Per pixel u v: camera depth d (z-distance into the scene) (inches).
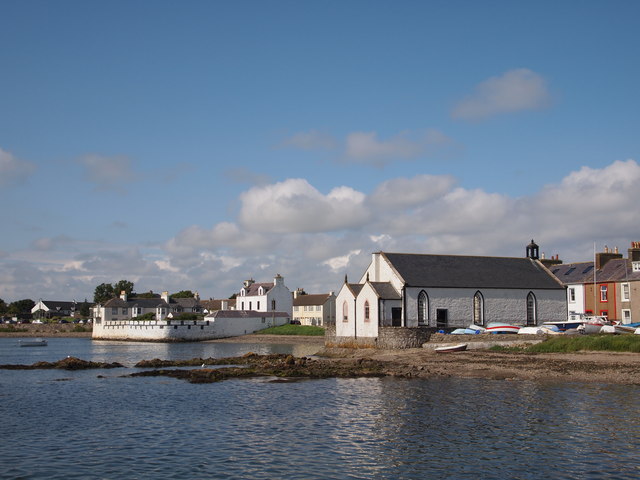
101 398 1593.3
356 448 1035.3
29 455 1008.9
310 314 5935.0
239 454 1008.2
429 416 1280.8
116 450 1039.0
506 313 2977.4
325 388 1739.7
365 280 3078.2
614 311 3085.6
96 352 3659.0
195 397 1599.4
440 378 1859.0
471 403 1412.4
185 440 1107.3
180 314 6210.6
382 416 1296.8
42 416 1343.5
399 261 2950.3
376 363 2244.1
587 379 1722.4
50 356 3368.6
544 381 1716.3
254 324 5305.1
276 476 889.5
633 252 3097.9
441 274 2942.9
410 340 2694.4
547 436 1084.5
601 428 1134.4
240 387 1787.6
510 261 3201.3
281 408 1419.8
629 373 1769.2
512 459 951.6
